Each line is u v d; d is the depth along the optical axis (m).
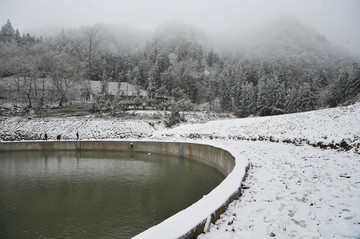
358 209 6.06
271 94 55.78
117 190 15.80
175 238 4.39
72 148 33.69
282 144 22.38
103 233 9.96
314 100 54.72
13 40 94.56
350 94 55.50
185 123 47.50
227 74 85.44
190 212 5.66
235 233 5.14
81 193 15.29
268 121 32.53
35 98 53.72
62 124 40.41
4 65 63.47
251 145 23.48
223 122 39.34
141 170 21.94
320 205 6.56
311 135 20.97
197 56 102.38
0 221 11.29
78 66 62.72
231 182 8.32
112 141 33.19
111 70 86.81
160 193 15.02
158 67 74.31
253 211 6.40
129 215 11.74
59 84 55.69
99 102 52.03
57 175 20.09
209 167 22.77
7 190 16.11
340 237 4.78
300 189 8.16
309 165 12.31
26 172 21.30
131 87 75.88
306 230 5.19
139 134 39.50
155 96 62.53
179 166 23.70
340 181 8.88
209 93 76.94
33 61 57.53
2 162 26.50
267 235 5.01
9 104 51.97
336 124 21.62
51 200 14.05
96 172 21.19
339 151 15.83
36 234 9.96
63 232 10.11
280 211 6.36
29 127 39.31
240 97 65.69
